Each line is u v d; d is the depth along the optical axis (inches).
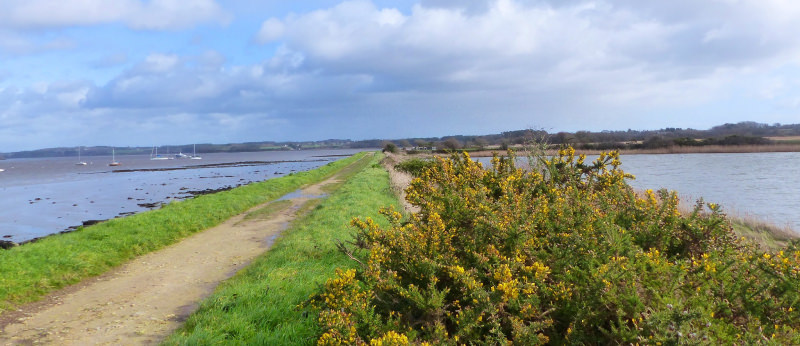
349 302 145.2
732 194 908.6
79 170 3826.3
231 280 310.7
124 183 2059.5
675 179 1201.4
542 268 138.3
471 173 252.2
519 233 159.8
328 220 470.6
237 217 612.7
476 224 172.2
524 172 260.8
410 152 2023.9
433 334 131.6
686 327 97.8
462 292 145.9
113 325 235.6
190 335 198.7
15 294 283.9
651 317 101.0
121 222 509.0
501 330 129.1
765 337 100.8
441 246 167.9
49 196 1515.7
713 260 131.3
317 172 1422.2
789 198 842.2
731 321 113.1
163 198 1353.3
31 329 233.3
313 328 192.5
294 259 327.9
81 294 295.6
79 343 213.8
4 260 335.3
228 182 1935.3
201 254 400.8
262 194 839.7
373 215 494.6
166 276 332.5
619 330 110.7
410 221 216.8
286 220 573.0
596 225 157.6
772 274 119.0
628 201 185.8
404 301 152.6
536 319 130.0
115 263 370.9
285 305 225.1
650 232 159.8
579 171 238.7
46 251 366.6
